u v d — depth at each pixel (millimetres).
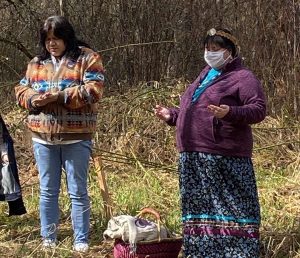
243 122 4352
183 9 9867
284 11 8906
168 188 6918
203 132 4484
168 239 4613
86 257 5027
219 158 4473
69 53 4918
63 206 6227
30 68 5039
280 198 6445
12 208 5281
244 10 9281
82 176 5016
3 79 10469
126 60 9922
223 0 9664
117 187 6906
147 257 4578
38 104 4809
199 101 4520
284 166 7723
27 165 7895
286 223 5637
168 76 9727
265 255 5031
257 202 4562
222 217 4508
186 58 9844
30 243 5277
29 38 10672
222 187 4508
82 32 10258
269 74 9000
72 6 10430
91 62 4883
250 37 9172
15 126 8547
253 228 4500
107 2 10227
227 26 9539
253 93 4383
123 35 9961
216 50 4465
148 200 6438
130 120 8484
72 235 5500
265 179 7137
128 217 4676
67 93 4805
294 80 8812
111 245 5285
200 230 4547
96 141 8203
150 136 8312
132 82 9805
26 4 10297
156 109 4785
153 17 9867
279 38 8977
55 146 4980
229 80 4469
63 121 4898
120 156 7867
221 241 4520
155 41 9836
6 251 5160
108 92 9562
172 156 8086
